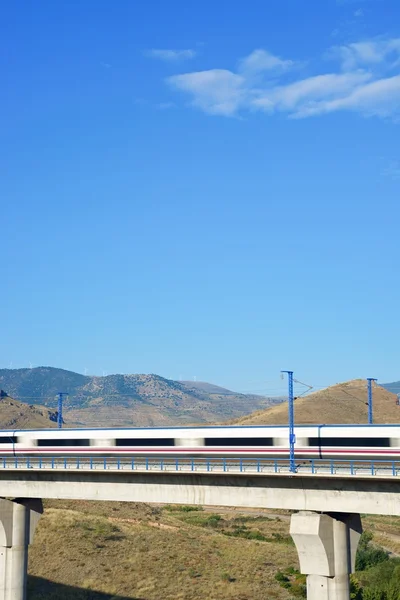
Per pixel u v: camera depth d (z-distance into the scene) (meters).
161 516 125.44
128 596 79.00
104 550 92.12
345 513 56.56
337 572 56.38
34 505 71.19
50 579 82.62
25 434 79.31
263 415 180.00
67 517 103.12
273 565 95.00
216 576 87.38
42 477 69.00
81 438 75.88
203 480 61.62
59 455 76.88
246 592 81.69
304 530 56.50
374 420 166.50
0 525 69.19
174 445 70.88
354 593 77.94
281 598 80.56
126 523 108.19
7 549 69.38
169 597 79.12
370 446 62.44
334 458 63.84
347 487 55.47
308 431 65.25
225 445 68.56
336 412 170.00
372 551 102.75
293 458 59.72
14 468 69.25
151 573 86.19
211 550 100.00
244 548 103.81
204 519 135.88
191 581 84.75
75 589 80.25
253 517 142.75
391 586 77.62
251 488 59.69
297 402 181.12
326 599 56.19
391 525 140.00
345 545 56.88
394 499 53.69
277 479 58.41
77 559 87.81
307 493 57.31
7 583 68.69
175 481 62.97
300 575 89.25
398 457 61.06
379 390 186.12
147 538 100.38
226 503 60.72
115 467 65.81
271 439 66.56
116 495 65.62
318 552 56.38
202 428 70.00
